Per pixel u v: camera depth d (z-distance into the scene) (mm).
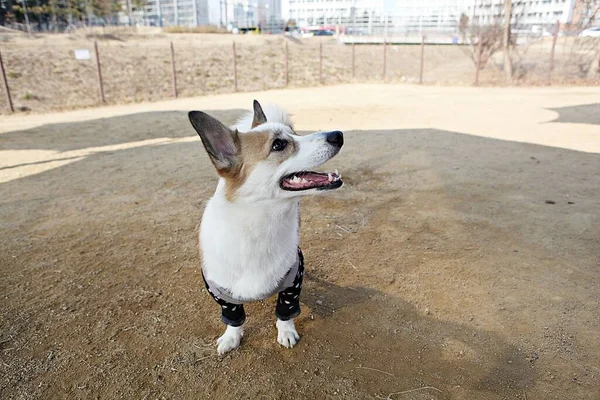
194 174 1856
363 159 2012
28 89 4535
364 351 784
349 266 1074
